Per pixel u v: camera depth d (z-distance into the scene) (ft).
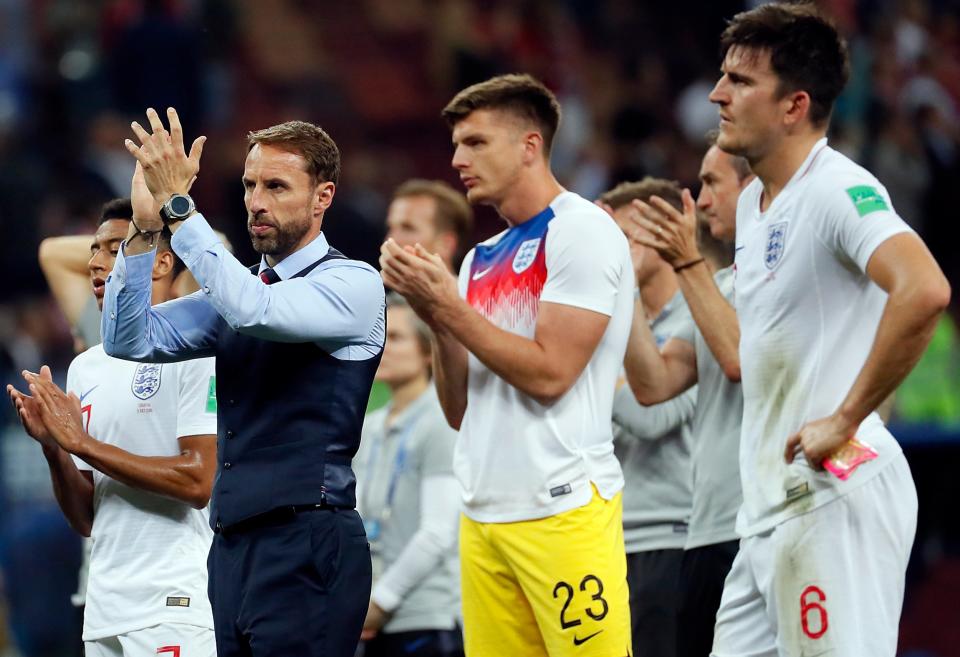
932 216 138.31
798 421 47.60
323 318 45.75
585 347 48.96
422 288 47.29
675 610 59.11
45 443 53.36
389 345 69.92
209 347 48.80
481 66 175.83
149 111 45.68
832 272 47.16
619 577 49.55
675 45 183.93
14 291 140.36
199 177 167.43
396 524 68.44
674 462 60.95
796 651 47.11
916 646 101.76
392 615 66.69
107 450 51.80
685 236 55.26
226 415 47.37
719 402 57.52
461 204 77.46
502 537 49.80
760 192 50.57
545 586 49.01
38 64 172.45
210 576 47.78
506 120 51.26
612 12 186.19
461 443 51.80
